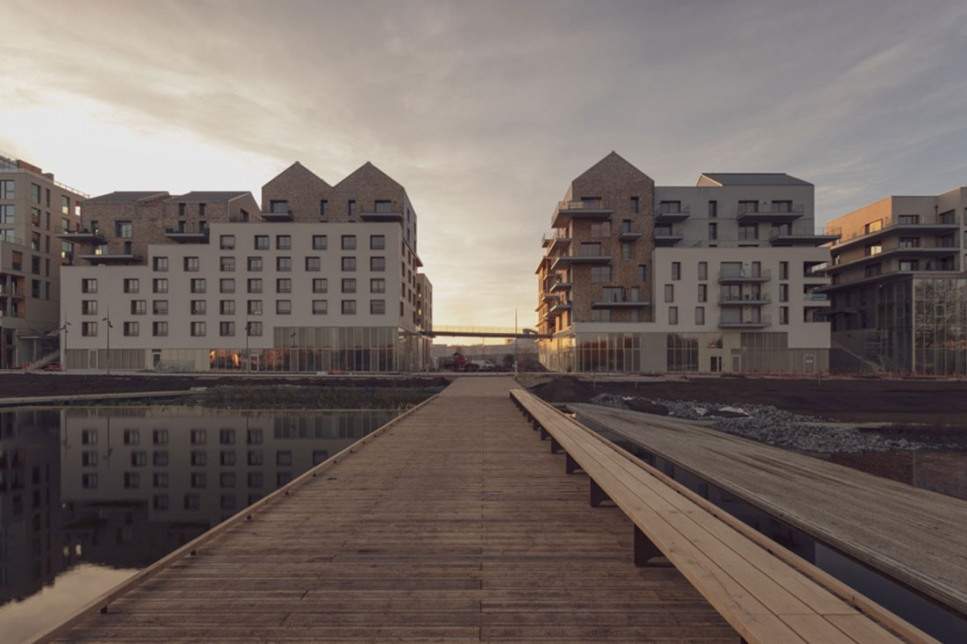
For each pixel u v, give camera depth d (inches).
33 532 476.4
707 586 115.3
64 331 1991.9
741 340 1921.8
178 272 1983.3
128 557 420.8
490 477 319.9
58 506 552.4
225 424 1011.9
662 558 184.4
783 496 433.1
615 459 261.1
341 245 1979.6
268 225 1982.0
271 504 259.4
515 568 181.0
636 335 1927.9
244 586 165.8
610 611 150.9
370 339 1956.2
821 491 450.0
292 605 153.9
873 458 603.8
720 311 1927.9
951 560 293.9
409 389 1376.7
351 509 251.9
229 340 1957.4
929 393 1211.9
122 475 670.5
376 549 198.7
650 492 197.5
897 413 1007.6
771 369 1909.4
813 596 111.2
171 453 784.9
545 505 259.3
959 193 2001.7
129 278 2003.0
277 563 184.2
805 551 325.1
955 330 1889.8
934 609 248.1
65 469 697.6
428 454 395.2
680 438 730.2
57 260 2395.4
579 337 1931.6
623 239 2003.0
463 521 233.6
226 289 1978.3
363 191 2118.6
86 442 855.7
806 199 2079.2
